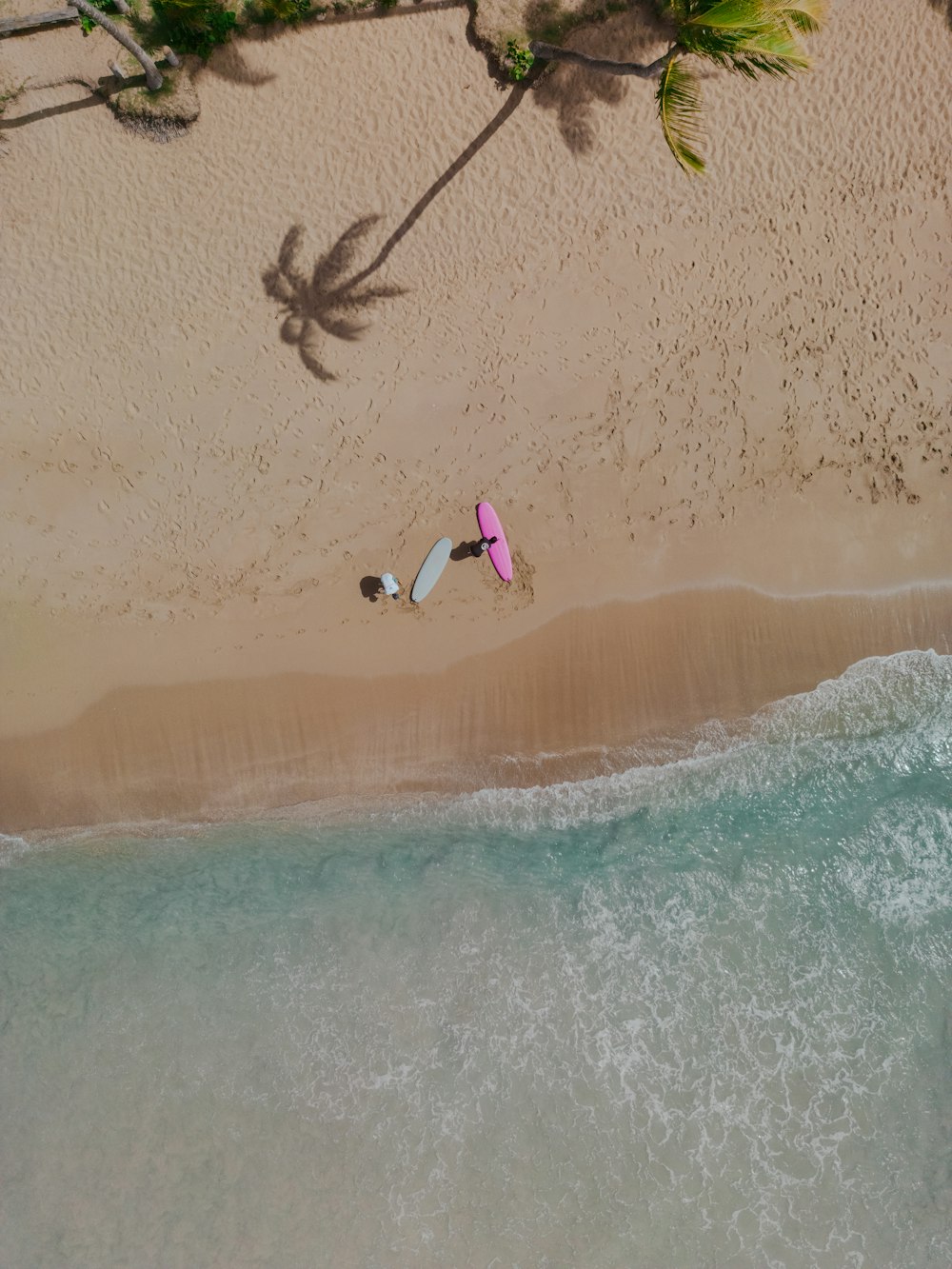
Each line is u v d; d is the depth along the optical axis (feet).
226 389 41.65
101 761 42.04
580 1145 40.11
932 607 42.11
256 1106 40.73
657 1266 38.86
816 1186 39.42
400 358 41.63
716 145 41.11
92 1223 39.78
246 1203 39.91
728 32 31.65
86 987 41.57
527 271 41.45
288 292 41.39
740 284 41.70
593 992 41.29
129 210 40.98
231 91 40.52
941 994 41.06
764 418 42.04
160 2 38.17
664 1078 40.57
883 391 41.98
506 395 41.73
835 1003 41.06
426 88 40.60
